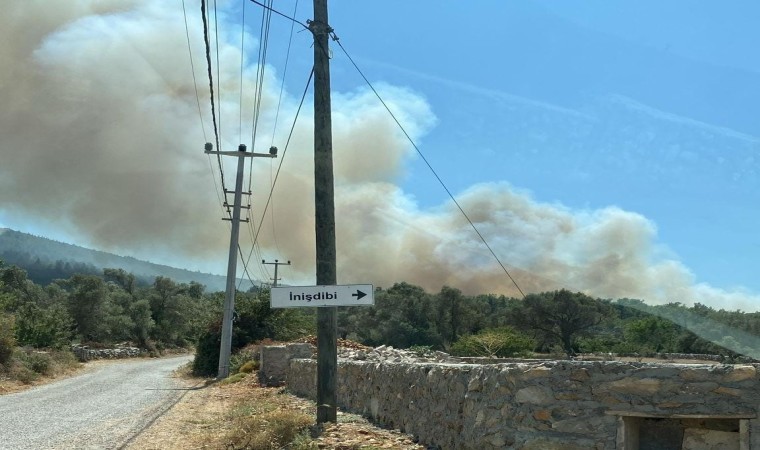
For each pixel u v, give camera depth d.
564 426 7.27
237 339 37.84
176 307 98.00
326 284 11.19
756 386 6.60
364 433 10.38
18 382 27.67
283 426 10.92
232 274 32.38
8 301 35.62
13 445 11.52
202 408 17.48
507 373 7.72
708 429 6.96
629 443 7.09
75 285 83.81
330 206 11.41
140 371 40.56
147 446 11.25
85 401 20.28
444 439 8.99
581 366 7.30
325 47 11.71
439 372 9.44
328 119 11.59
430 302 33.97
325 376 11.25
